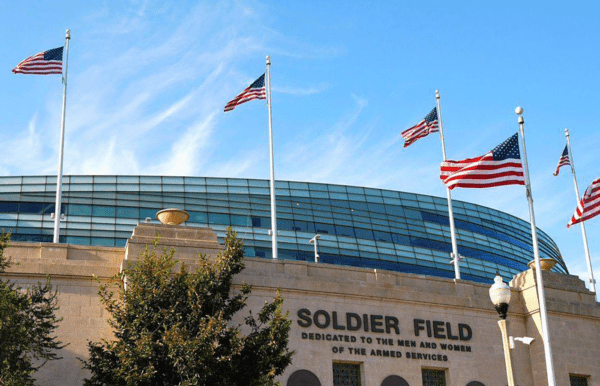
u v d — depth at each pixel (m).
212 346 27.33
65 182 87.94
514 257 102.69
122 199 87.81
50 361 31.34
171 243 33.75
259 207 92.12
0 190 85.44
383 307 36.53
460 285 38.81
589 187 38.28
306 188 96.69
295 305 34.84
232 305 29.67
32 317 28.75
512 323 39.28
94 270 33.09
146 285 28.95
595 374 39.28
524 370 38.53
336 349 34.84
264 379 27.39
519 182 34.00
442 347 36.94
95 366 28.56
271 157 48.38
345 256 90.06
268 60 50.28
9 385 26.20
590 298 41.12
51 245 33.41
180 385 27.09
